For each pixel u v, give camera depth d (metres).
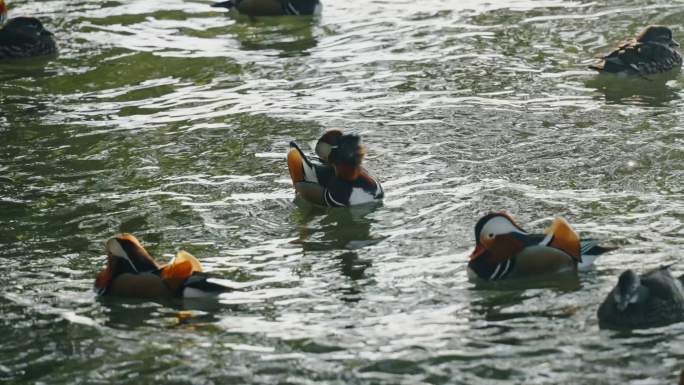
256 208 16.81
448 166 18.08
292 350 12.11
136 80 23.44
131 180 18.12
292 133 20.05
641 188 16.67
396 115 20.66
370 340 12.27
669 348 11.69
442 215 16.08
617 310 12.29
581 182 17.08
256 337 12.48
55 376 11.81
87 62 24.72
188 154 19.25
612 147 18.53
